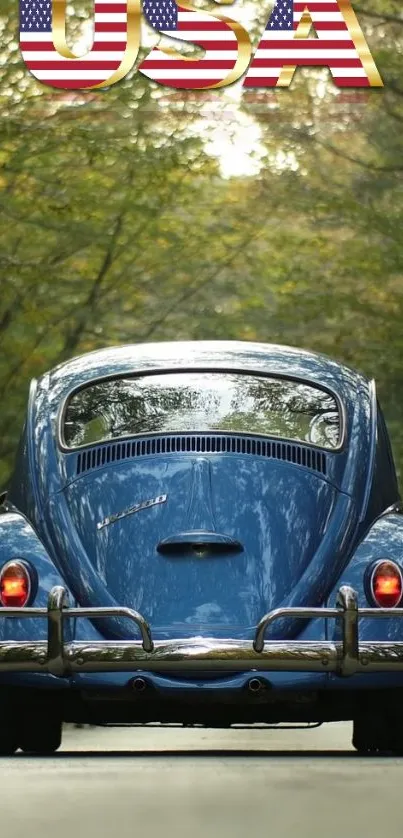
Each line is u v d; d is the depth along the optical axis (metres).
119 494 8.00
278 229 28.33
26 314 28.19
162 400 8.45
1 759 7.14
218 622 7.66
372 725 8.15
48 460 8.25
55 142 27.91
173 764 6.72
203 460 8.09
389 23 28.30
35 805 5.18
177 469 8.05
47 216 28.02
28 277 28.16
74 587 7.77
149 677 7.45
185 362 8.71
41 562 7.85
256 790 5.60
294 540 7.87
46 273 28.19
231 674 7.46
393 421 27.66
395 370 28.03
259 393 8.51
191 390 8.52
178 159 28.06
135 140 28.08
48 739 8.46
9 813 4.97
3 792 5.57
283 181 28.30
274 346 9.07
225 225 28.36
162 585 7.73
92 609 7.26
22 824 4.70
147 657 7.23
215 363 8.70
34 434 8.45
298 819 4.79
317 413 8.45
